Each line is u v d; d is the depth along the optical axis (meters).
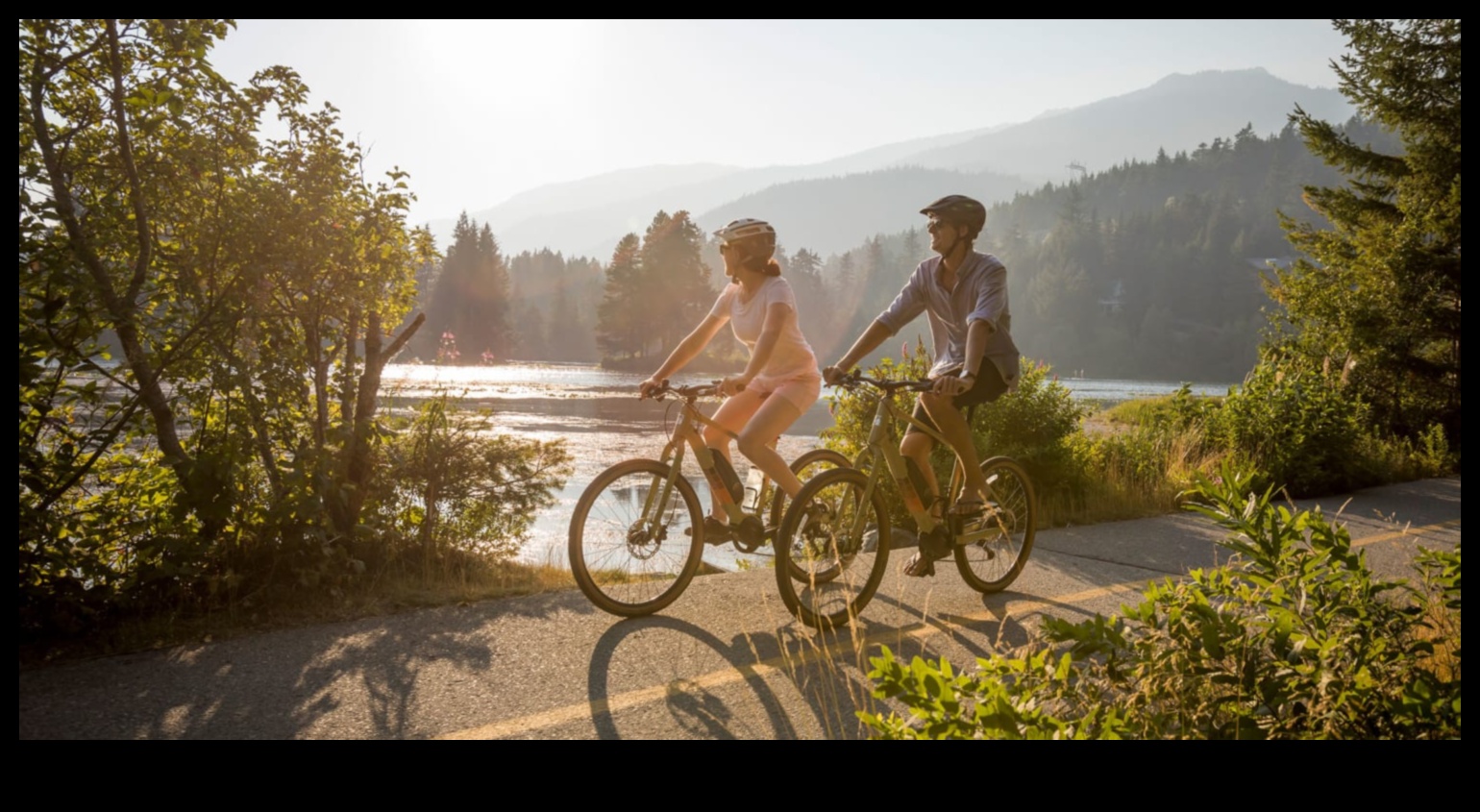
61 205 3.99
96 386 4.14
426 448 5.54
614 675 3.74
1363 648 2.65
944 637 4.42
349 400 5.13
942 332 5.11
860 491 4.78
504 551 6.08
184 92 4.44
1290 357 15.91
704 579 5.33
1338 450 10.45
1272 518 2.99
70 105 4.30
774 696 3.56
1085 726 2.49
